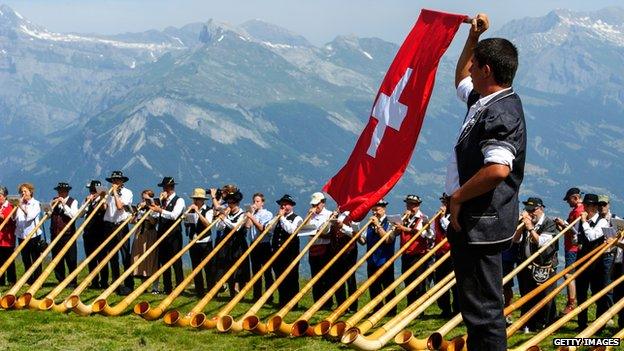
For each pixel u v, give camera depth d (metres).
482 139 7.47
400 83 15.26
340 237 21.81
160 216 23.73
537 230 18.75
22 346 15.17
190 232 23.95
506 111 7.44
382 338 14.12
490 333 7.46
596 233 18.75
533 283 18.64
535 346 14.05
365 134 15.88
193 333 16.98
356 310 21.77
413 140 15.04
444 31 14.61
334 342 15.86
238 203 23.27
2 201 24.98
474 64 7.77
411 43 15.23
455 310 20.28
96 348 15.18
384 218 22.02
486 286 7.47
